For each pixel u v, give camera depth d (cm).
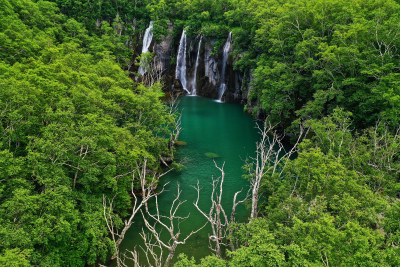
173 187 3173
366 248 1380
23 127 2114
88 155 2320
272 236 1573
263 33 4712
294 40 4325
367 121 3117
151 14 8431
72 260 1811
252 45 5791
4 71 2631
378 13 3102
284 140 4512
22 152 2167
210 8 7850
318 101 3378
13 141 2117
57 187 1778
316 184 1845
